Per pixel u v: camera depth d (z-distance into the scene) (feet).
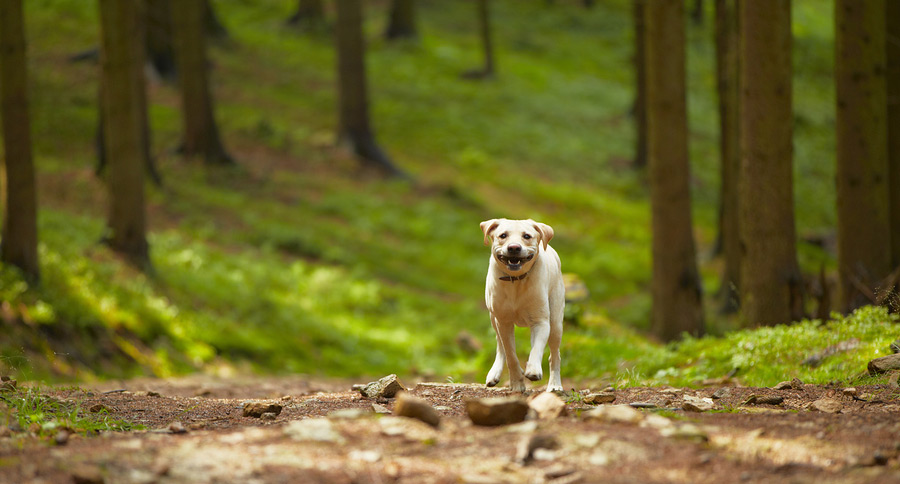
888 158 37.50
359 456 13.35
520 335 40.34
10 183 39.81
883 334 25.85
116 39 50.37
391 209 81.61
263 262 63.00
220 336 46.98
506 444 13.96
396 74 123.54
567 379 33.17
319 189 82.33
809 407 18.44
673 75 42.96
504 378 34.99
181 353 43.73
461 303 65.82
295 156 89.04
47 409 20.21
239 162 83.97
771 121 32.91
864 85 33.86
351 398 22.25
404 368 50.14
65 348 37.50
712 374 27.45
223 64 111.55
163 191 71.10
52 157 75.15
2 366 32.55
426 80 123.85
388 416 15.93
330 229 73.82
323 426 14.89
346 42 91.04
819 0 205.26
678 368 29.27
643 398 21.06
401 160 95.81
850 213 34.14
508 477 12.39
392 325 58.80
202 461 13.07
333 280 62.34
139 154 51.93
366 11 159.94
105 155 70.79
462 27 157.69
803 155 124.57
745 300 34.14
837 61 34.63
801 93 151.94
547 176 100.42
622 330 44.50
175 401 23.73
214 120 81.56
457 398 21.08
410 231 78.18
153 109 90.68
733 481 12.07
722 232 77.66
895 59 37.96
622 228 89.61
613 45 164.35
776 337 28.07
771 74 32.68
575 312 43.78
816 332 27.76
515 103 121.60
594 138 116.98
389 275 68.69
